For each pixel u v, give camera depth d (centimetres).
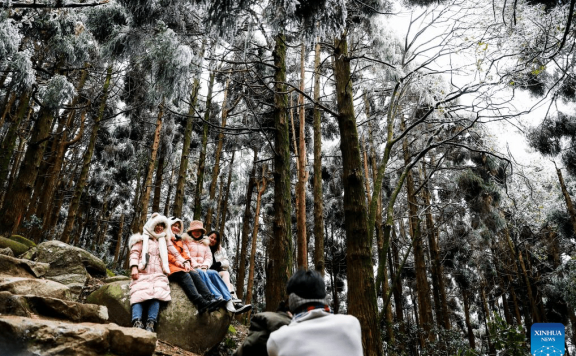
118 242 2333
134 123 1648
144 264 508
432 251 1755
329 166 1853
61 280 650
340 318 183
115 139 1884
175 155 2034
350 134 527
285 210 727
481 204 1398
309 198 2025
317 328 175
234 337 698
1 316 331
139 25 504
